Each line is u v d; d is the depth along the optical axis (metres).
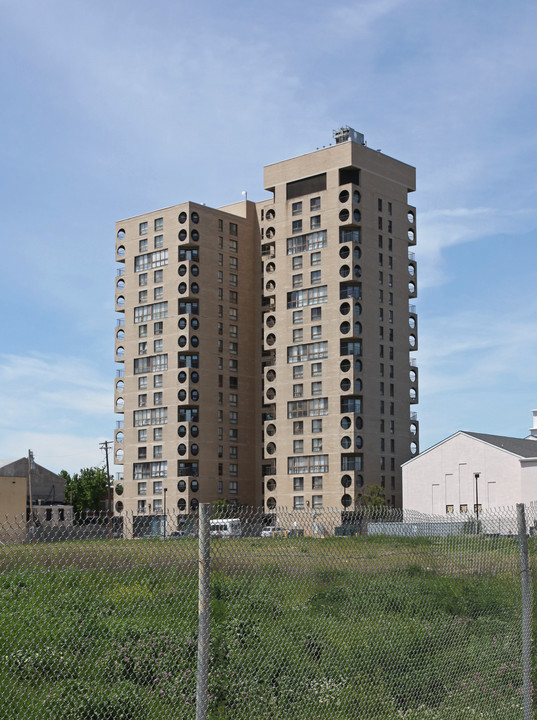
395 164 121.88
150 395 124.44
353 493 108.50
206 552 9.91
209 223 126.75
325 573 14.90
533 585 16.34
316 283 116.62
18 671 11.73
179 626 12.85
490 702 13.34
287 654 12.83
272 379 118.88
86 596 12.87
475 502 97.75
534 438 116.06
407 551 15.54
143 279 127.75
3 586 12.32
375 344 114.81
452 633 14.59
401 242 121.25
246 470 126.69
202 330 123.62
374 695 12.52
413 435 118.19
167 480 120.81
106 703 10.96
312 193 118.69
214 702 11.51
